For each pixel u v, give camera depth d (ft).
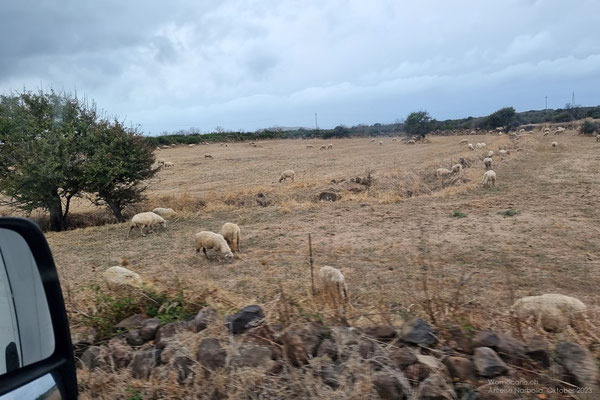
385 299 20.79
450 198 63.05
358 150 183.01
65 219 62.95
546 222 45.37
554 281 27.84
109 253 41.11
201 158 164.25
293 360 11.34
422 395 10.01
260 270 32.42
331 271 23.93
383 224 48.55
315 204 62.80
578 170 87.92
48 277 6.95
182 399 10.75
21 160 56.95
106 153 60.29
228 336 12.11
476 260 33.42
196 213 61.26
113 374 11.62
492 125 286.66
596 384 9.75
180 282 16.98
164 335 12.64
